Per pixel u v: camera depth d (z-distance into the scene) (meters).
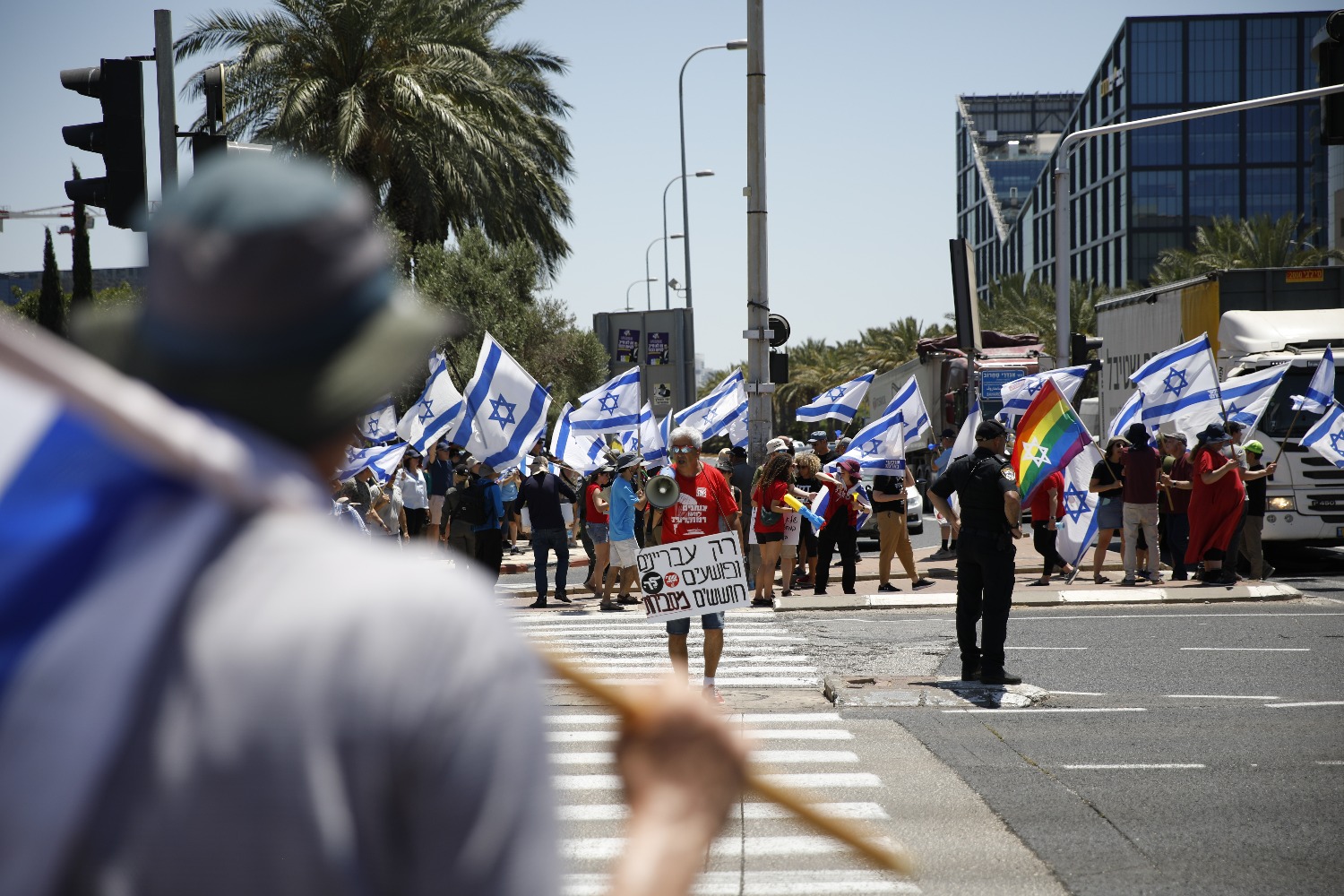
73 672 1.03
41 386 0.95
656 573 9.85
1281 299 20.17
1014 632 13.43
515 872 1.08
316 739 1.04
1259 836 6.20
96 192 9.97
